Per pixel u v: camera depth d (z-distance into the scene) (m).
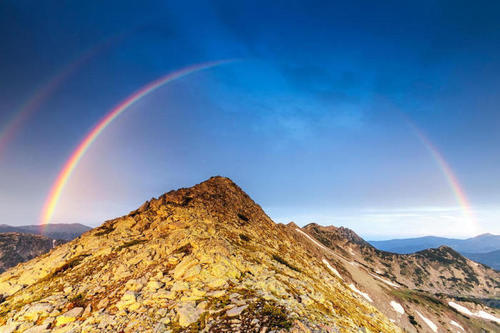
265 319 17.67
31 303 24.64
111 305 22.16
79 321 20.62
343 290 52.69
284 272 35.84
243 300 20.66
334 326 20.28
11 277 34.34
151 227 44.94
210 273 26.00
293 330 16.56
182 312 18.84
